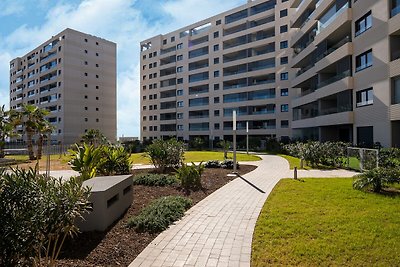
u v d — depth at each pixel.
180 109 60.41
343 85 21.84
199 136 56.72
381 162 11.67
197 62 58.69
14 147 41.81
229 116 51.91
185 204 7.25
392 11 17.09
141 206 7.25
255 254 4.30
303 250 4.33
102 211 5.38
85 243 4.76
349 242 4.57
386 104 17.31
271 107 46.84
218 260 4.14
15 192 2.94
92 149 9.69
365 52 19.72
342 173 13.23
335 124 23.31
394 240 4.61
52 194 3.25
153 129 65.62
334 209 6.52
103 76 63.31
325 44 26.02
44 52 63.72
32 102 68.00
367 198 7.59
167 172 13.29
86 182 6.41
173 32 63.00
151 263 4.06
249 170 14.77
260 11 49.81
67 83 57.44
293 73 44.16
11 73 78.38
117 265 4.00
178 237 5.10
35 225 2.91
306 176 12.34
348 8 21.38
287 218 5.96
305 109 33.06
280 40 45.69
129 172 12.58
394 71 16.59
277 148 33.84
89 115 60.50
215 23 55.72
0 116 28.50
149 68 66.75
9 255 2.72
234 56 53.84
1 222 2.70
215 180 11.41
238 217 6.31
